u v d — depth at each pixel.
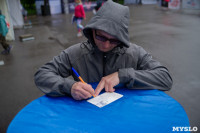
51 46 6.62
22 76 4.06
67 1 17.53
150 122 0.97
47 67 1.44
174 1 17.52
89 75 1.46
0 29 5.77
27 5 20.02
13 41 7.71
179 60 4.55
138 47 1.54
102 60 1.43
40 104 1.20
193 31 7.85
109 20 1.11
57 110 1.12
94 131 0.92
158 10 16.83
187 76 3.63
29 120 1.03
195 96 2.92
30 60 5.20
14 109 2.79
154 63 1.47
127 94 1.28
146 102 1.17
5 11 7.54
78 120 1.01
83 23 11.21
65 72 1.50
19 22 10.68
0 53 6.00
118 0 23.33
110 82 1.29
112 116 1.03
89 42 1.44
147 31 8.12
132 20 11.48
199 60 4.51
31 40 7.69
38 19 14.49
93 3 18.33
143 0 24.47
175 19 11.34
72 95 1.23
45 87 1.32
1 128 2.36
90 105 1.16
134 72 1.33
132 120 0.99
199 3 15.68
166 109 1.09
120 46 1.31
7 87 3.53
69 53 1.48
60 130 0.93
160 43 6.12
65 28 9.95
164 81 1.36
